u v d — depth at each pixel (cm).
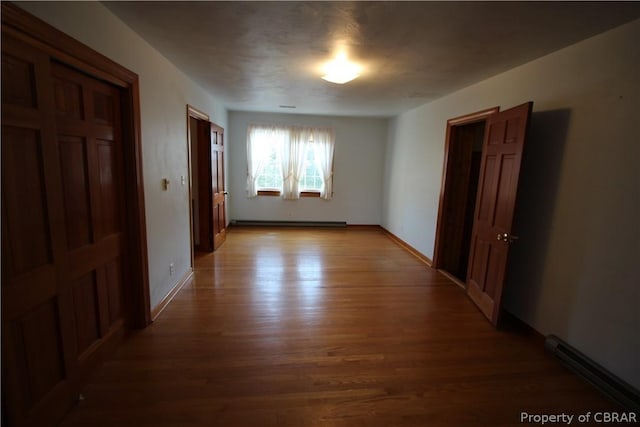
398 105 488
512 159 259
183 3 179
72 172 174
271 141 630
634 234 185
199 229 478
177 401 179
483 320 287
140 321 253
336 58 271
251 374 204
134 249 240
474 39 220
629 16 179
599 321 205
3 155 126
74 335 173
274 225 653
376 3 172
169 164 302
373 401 184
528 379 208
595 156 208
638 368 183
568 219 228
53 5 147
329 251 500
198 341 239
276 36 226
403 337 255
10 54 127
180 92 327
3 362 129
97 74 184
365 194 678
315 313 291
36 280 144
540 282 253
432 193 446
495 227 284
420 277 395
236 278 372
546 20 187
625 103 189
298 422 168
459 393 193
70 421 164
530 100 266
